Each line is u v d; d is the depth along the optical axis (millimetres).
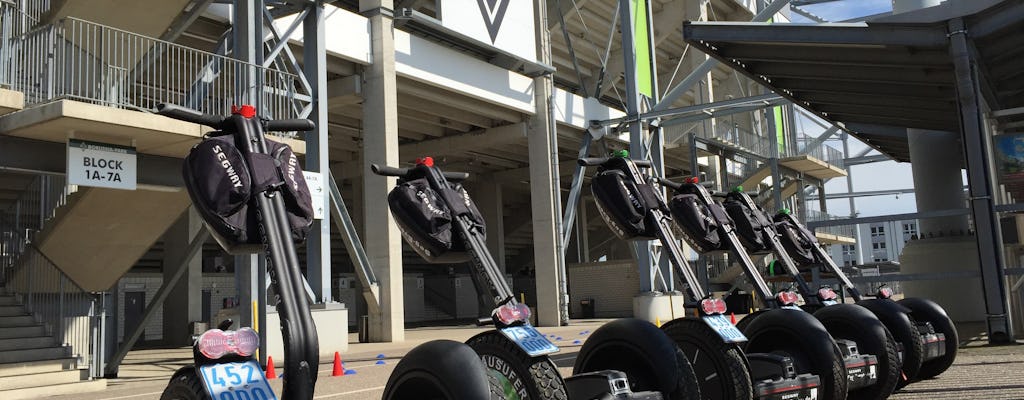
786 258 6414
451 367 3297
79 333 11711
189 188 3244
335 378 10555
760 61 13039
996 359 9445
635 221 4977
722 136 33562
